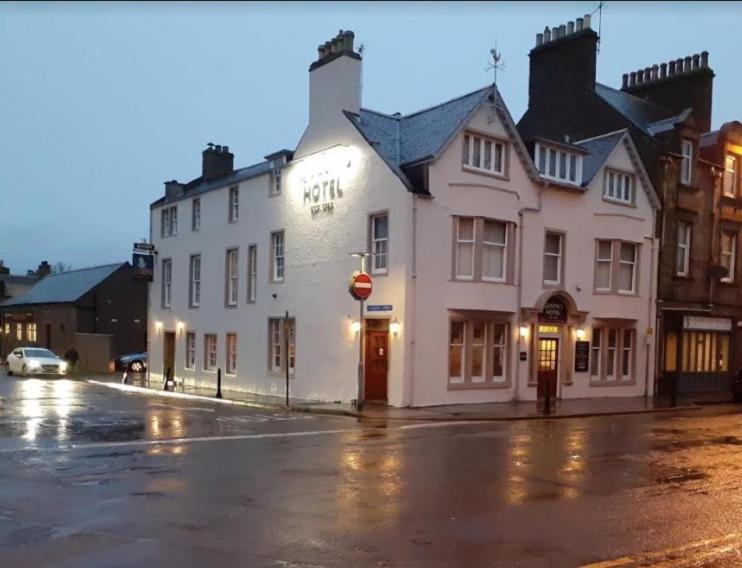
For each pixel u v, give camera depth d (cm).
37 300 5200
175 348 3347
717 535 760
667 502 909
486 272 2277
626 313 2659
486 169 2280
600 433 1611
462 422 1828
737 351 3097
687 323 2869
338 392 2319
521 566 647
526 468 1135
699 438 1536
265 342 2703
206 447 1330
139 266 3494
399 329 2105
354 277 2084
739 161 3102
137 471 1079
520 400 2333
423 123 2370
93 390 2752
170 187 3559
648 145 2836
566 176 2527
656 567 650
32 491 933
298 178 2580
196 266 3266
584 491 968
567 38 3117
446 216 2173
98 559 652
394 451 1295
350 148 2338
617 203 2647
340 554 673
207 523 777
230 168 3475
